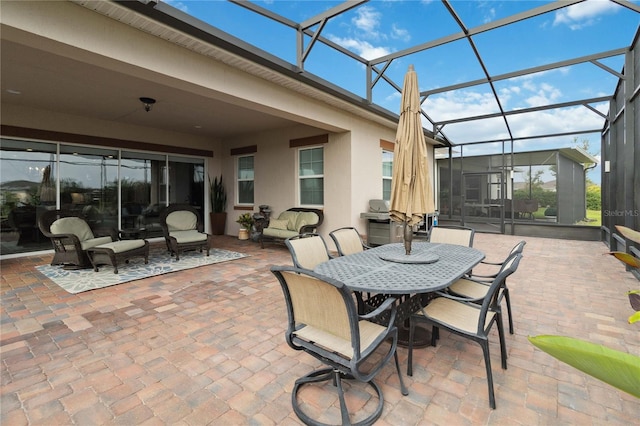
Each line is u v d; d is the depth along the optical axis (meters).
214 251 6.74
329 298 1.66
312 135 7.26
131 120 7.09
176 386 2.06
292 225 7.05
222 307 3.45
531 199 10.59
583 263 5.59
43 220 5.05
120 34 3.11
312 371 2.23
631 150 4.99
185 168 8.74
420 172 2.97
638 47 4.63
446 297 2.37
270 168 8.20
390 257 2.75
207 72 3.87
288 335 1.88
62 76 4.49
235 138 9.03
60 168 6.55
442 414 1.81
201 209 9.14
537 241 8.27
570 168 10.16
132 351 2.50
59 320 3.08
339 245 3.51
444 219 11.59
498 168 10.21
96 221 7.05
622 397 1.94
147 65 3.32
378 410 1.79
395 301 1.90
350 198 6.66
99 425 1.72
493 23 4.64
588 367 0.74
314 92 5.16
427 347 2.58
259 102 4.51
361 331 1.94
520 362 2.35
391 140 7.93
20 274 4.73
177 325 2.99
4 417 1.77
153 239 8.05
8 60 3.96
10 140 5.95
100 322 3.04
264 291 4.01
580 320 3.09
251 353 2.48
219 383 2.10
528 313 3.28
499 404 1.89
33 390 2.01
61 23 2.74
